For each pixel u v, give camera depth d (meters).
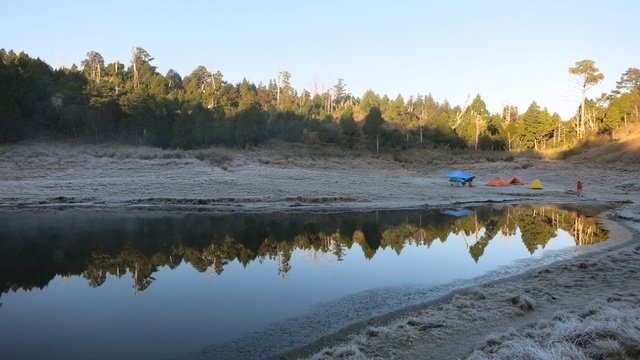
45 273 16.06
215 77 128.38
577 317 8.95
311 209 36.25
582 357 6.47
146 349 9.19
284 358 8.62
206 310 11.70
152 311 11.70
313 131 91.25
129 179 47.75
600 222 28.38
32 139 69.00
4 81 72.62
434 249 20.42
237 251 20.16
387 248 20.75
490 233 25.02
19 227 26.62
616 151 70.62
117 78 108.75
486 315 10.09
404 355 8.09
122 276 15.62
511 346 7.43
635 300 10.30
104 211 34.34
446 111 154.38
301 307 11.85
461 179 55.28
